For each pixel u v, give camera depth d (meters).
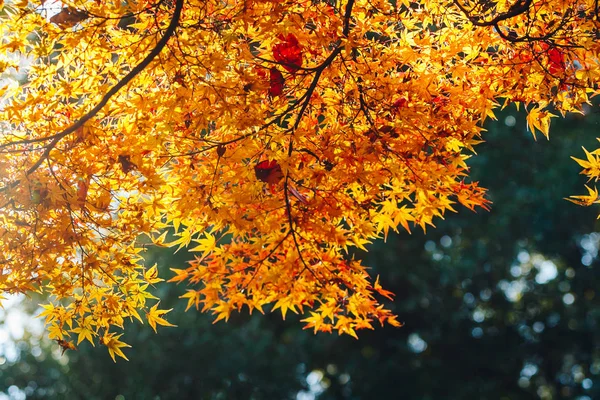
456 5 3.75
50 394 13.78
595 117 12.07
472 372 14.22
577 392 15.22
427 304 13.52
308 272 3.85
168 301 11.73
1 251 3.56
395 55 3.63
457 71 3.62
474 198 3.74
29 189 3.44
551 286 14.61
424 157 3.68
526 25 3.64
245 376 12.35
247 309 12.54
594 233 14.27
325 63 3.52
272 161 3.55
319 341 13.12
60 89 3.38
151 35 3.32
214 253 3.81
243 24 3.46
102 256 3.70
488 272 13.67
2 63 3.31
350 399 14.30
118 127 3.52
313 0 3.52
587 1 3.65
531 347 14.52
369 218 3.91
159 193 3.64
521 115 12.25
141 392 12.08
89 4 3.30
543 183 12.59
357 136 3.62
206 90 3.34
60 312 3.86
